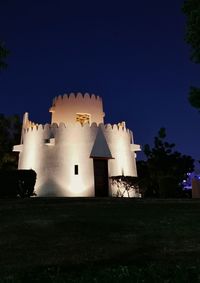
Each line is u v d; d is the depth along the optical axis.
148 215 16.38
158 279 7.10
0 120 40.53
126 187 30.16
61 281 7.41
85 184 29.78
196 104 14.66
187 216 16.03
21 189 26.14
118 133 32.06
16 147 32.69
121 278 7.18
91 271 8.27
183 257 10.16
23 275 8.29
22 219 15.64
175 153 42.38
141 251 11.02
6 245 12.09
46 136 31.03
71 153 30.36
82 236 13.02
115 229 13.89
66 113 33.25
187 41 14.34
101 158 30.66
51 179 29.84
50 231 13.73
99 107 34.16
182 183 41.59
